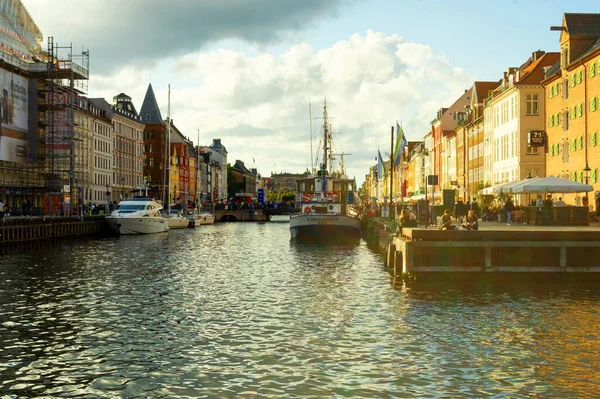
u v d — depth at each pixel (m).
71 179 87.25
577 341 19.53
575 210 43.25
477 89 106.06
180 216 112.69
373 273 37.81
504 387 15.25
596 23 67.25
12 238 61.84
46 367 17.28
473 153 105.56
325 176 73.12
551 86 73.06
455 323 22.19
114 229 81.75
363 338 20.16
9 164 86.31
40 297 28.55
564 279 31.20
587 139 62.50
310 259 47.84
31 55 97.56
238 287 31.89
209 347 19.25
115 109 141.88
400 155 64.88
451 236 31.22
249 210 164.75
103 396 14.99
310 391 15.10
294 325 22.25
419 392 14.92
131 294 29.50
